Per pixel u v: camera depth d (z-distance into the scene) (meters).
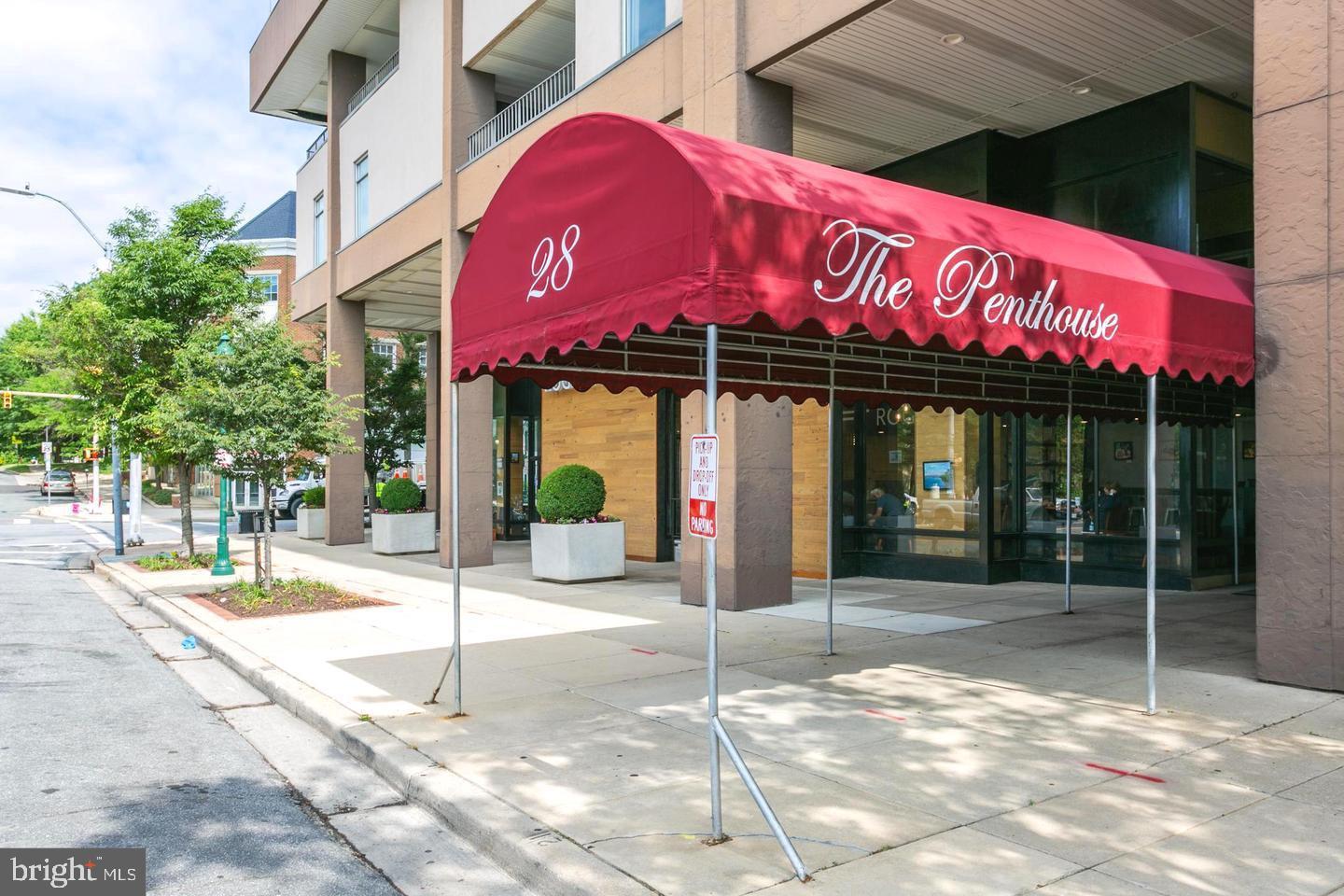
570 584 14.97
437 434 28.42
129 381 18.50
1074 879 3.86
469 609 12.18
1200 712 6.38
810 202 4.93
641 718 6.55
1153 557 6.46
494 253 6.75
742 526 11.55
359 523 24.67
